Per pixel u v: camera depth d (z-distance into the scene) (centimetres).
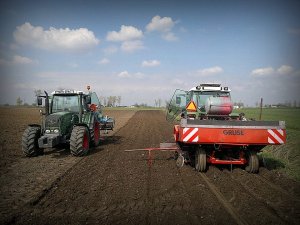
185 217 509
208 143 749
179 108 1091
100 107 1539
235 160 811
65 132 1086
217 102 838
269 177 751
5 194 630
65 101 1216
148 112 5822
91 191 648
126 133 1867
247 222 486
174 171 823
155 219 503
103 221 497
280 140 754
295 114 3528
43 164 920
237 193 627
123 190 654
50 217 514
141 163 934
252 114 3459
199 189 654
